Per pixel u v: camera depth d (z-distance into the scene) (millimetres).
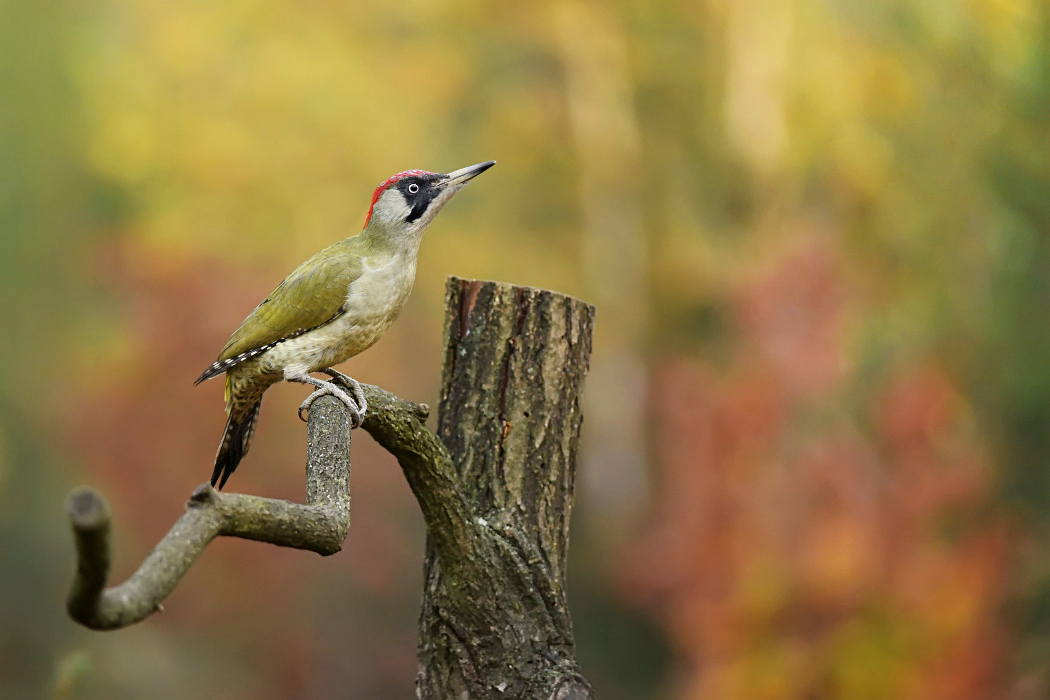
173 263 19891
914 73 19719
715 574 12227
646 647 19359
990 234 17312
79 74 32312
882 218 19266
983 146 18250
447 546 4902
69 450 21203
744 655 11695
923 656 11188
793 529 11844
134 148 29500
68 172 31609
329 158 29031
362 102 28938
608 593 20094
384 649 19875
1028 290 16906
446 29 28172
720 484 12430
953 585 11211
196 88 29984
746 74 22875
